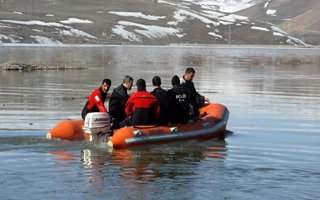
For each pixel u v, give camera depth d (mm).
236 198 14250
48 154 19156
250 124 27094
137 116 21516
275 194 14602
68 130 21656
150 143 20828
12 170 16812
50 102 34750
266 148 20906
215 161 18406
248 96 40031
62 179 15836
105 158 18688
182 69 73312
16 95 38500
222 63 95375
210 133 22781
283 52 195875
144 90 21812
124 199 14055
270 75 63906
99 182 15539
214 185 15312
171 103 22250
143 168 17281
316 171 17047
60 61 89938
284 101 37125
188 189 14914
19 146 20344
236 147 21078
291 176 16375
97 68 72562
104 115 21125
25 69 66000
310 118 29250
